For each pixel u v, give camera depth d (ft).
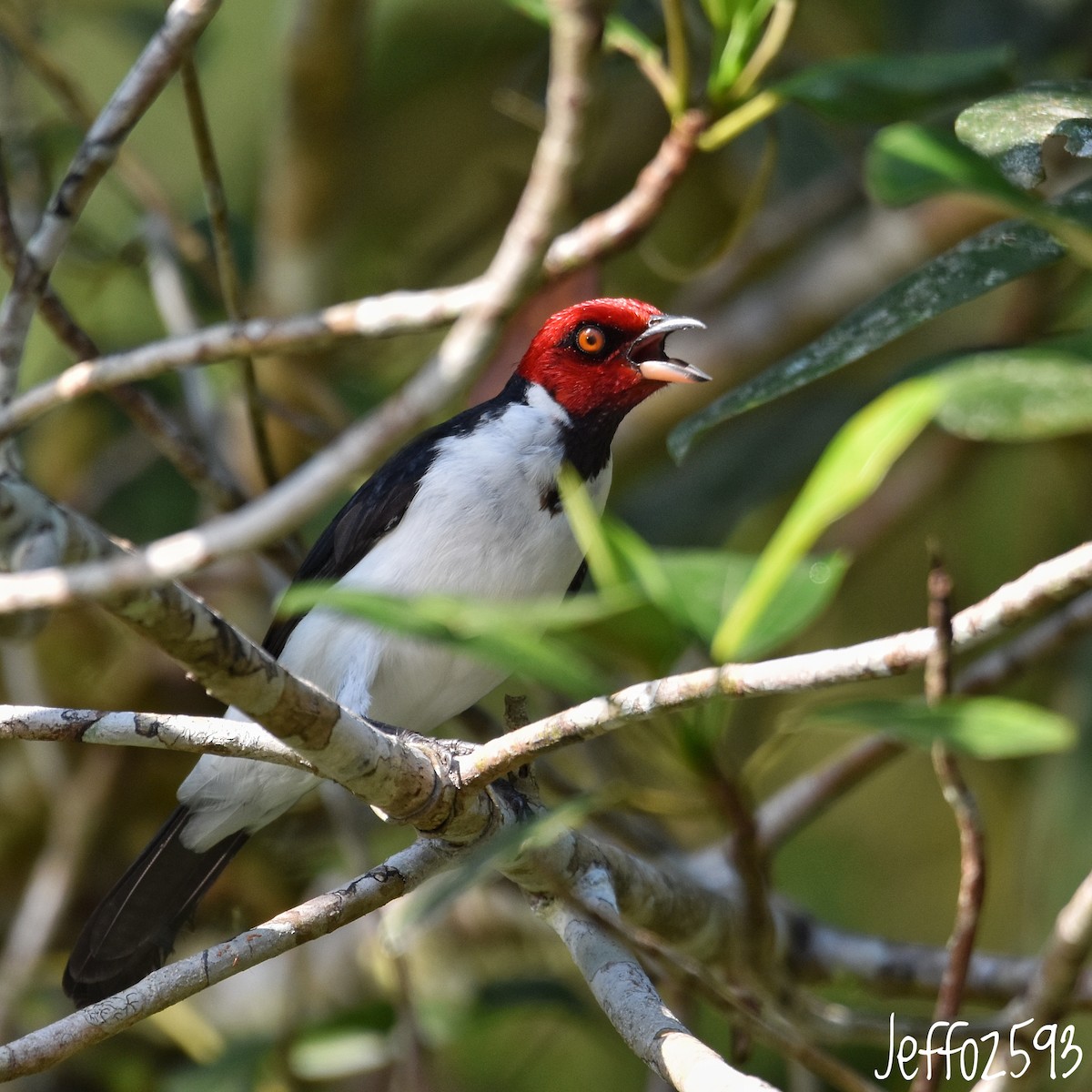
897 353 45.88
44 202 40.24
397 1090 35.40
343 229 42.91
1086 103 19.63
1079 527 44.11
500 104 39.40
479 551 30.14
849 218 45.55
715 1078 18.02
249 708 17.52
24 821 44.52
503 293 15.71
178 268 39.52
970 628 16.71
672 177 27.81
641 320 31.32
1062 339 13.89
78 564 21.71
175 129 50.16
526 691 41.14
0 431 21.67
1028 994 22.61
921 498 43.88
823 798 32.22
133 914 30.42
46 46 43.91
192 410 38.42
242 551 14.88
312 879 42.65
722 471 45.19
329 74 39.65
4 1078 18.89
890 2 44.45
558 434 31.14
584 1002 38.68
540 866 18.86
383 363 45.83
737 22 27.63
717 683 16.67
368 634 29.81
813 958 31.71
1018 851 42.65
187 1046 37.81
